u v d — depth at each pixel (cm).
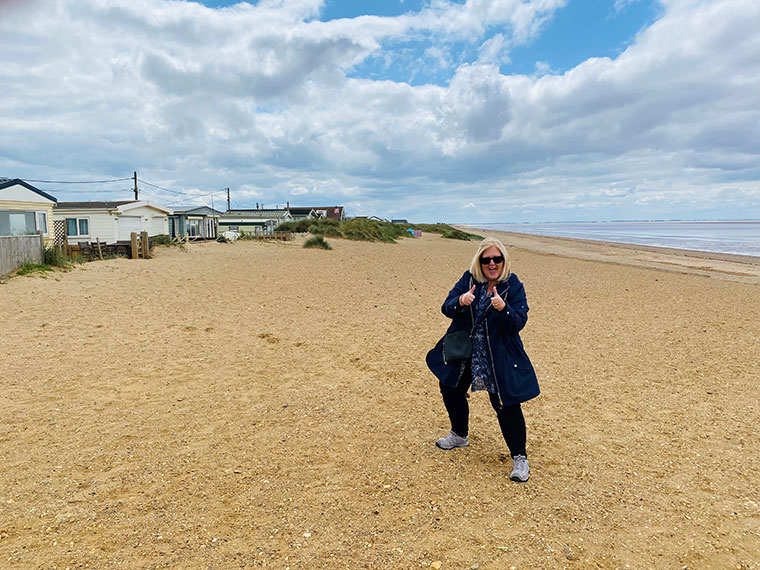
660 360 695
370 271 1741
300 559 250
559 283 1576
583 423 460
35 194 1945
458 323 356
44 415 437
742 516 299
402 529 279
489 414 482
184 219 3622
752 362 688
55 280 1154
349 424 441
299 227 4369
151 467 347
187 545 259
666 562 254
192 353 667
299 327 855
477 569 245
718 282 1728
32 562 239
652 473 357
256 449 383
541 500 314
